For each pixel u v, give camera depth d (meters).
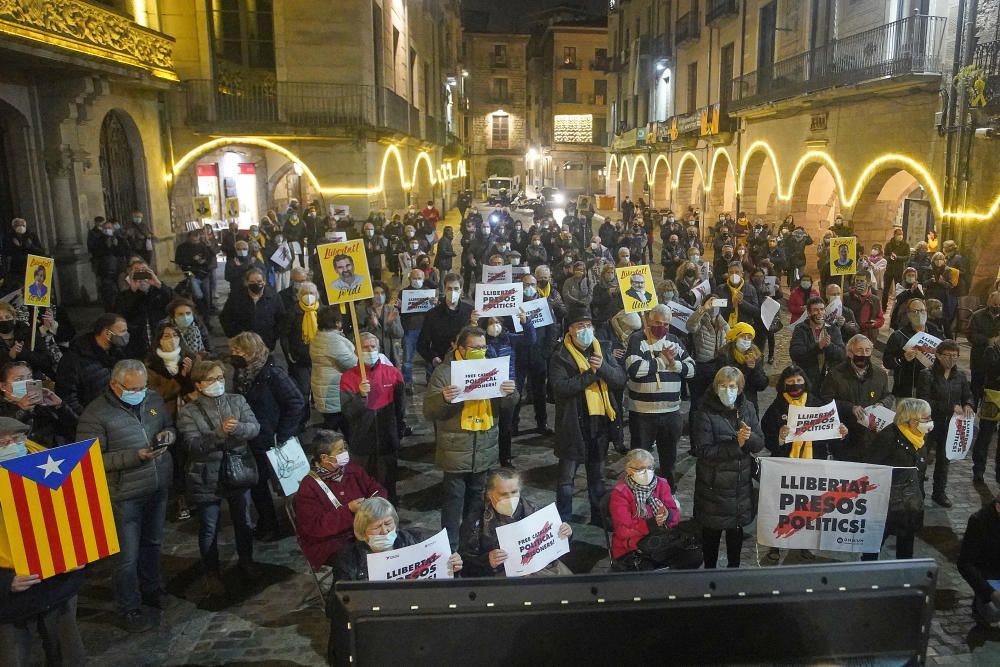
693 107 34.28
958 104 15.48
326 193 24.05
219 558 6.43
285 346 8.77
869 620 2.40
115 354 6.71
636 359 6.83
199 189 24.88
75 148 16.09
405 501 7.50
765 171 26.52
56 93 15.59
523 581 2.35
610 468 8.34
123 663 5.02
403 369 10.45
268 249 16.70
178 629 5.43
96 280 16.86
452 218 45.62
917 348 7.47
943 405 7.22
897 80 16.41
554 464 8.48
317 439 5.17
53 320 8.15
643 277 8.80
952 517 7.18
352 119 23.92
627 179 46.91
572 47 65.00
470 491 6.29
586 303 11.59
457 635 2.33
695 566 5.03
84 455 4.18
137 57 18.08
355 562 4.98
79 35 15.12
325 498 5.14
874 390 6.78
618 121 48.75
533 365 9.19
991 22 14.55
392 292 17.42
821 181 22.91
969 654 5.14
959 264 14.10
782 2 23.77
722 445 5.44
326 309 7.45
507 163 80.56
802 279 11.26
